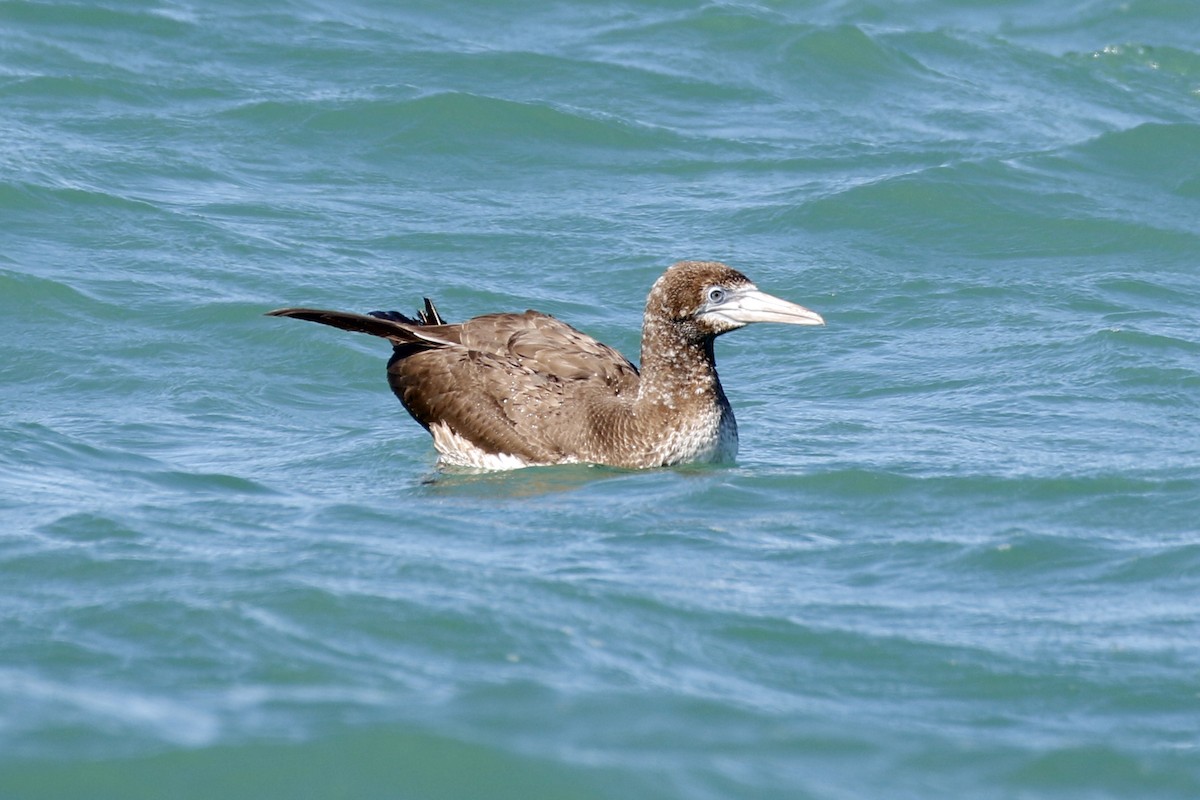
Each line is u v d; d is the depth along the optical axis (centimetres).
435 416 1611
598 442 1559
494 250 2155
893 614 1160
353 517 1362
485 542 1298
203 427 1664
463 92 2559
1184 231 2286
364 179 2362
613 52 2839
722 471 1522
